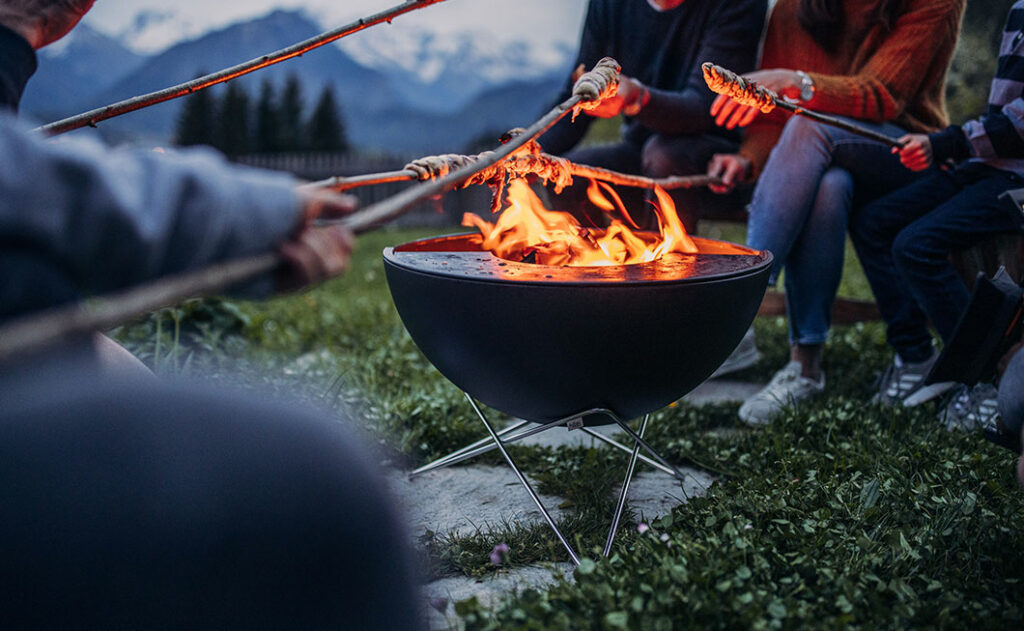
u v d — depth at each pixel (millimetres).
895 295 2896
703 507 1847
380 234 11406
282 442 866
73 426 791
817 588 1481
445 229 13195
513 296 1546
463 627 1400
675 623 1331
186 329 3367
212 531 808
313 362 3158
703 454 2371
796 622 1351
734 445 2416
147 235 842
